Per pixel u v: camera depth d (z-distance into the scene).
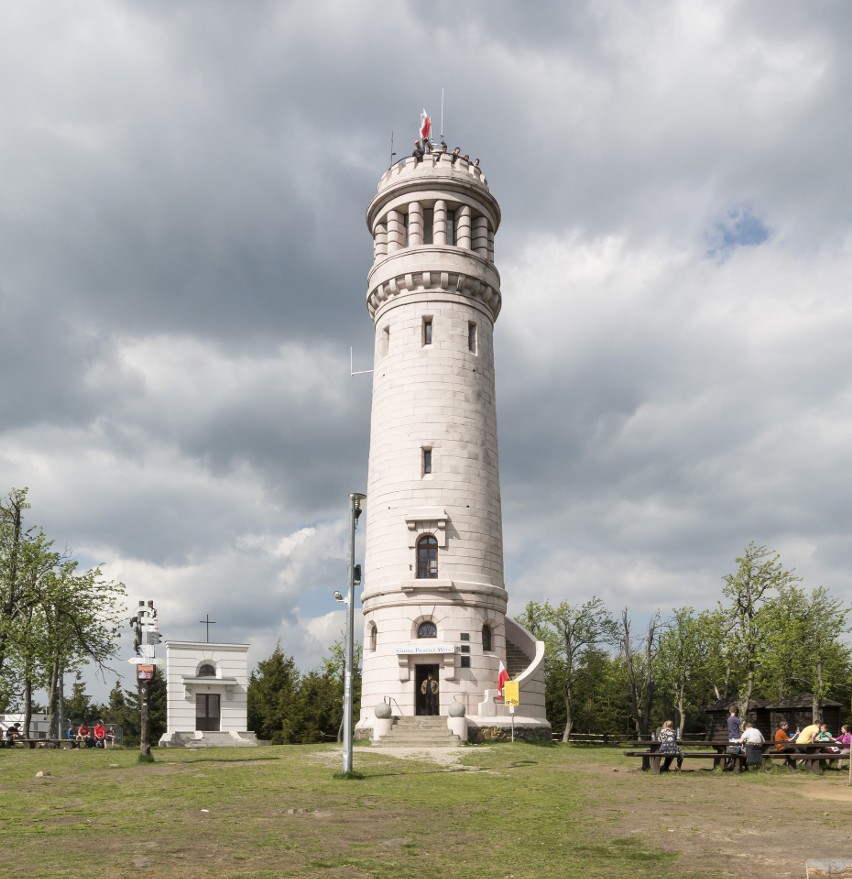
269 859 14.66
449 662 43.53
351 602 27.31
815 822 18.84
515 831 17.80
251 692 77.25
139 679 31.34
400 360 48.50
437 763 30.81
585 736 67.12
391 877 13.63
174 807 20.58
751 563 58.50
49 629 48.72
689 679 77.31
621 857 15.28
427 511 45.75
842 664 67.19
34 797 22.45
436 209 50.25
